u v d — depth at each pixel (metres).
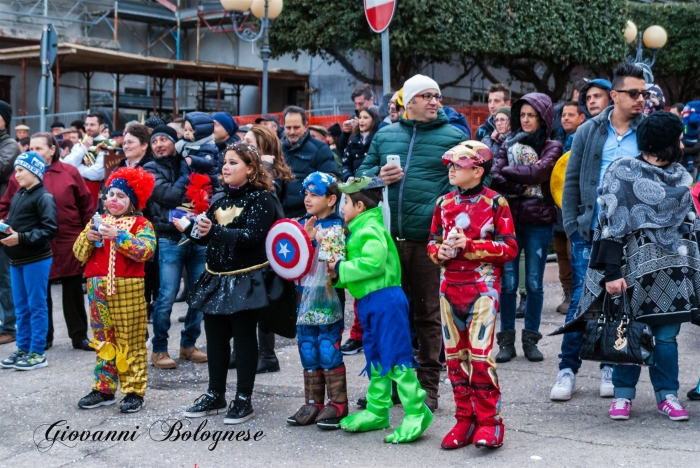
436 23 16.61
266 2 11.65
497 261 4.44
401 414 5.18
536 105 6.34
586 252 5.55
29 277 6.68
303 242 4.84
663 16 22.03
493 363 4.42
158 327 6.57
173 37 26.14
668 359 4.89
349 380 6.05
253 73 21.38
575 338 5.45
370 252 4.66
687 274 4.78
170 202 6.46
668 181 4.73
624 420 4.88
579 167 5.57
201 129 6.46
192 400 5.68
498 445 4.37
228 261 5.12
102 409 5.52
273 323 5.35
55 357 7.13
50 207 6.74
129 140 6.75
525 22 17.86
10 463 4.53
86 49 17.67
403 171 5.16
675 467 4.00
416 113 5.20
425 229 5.10
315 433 4.88
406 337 4.71
